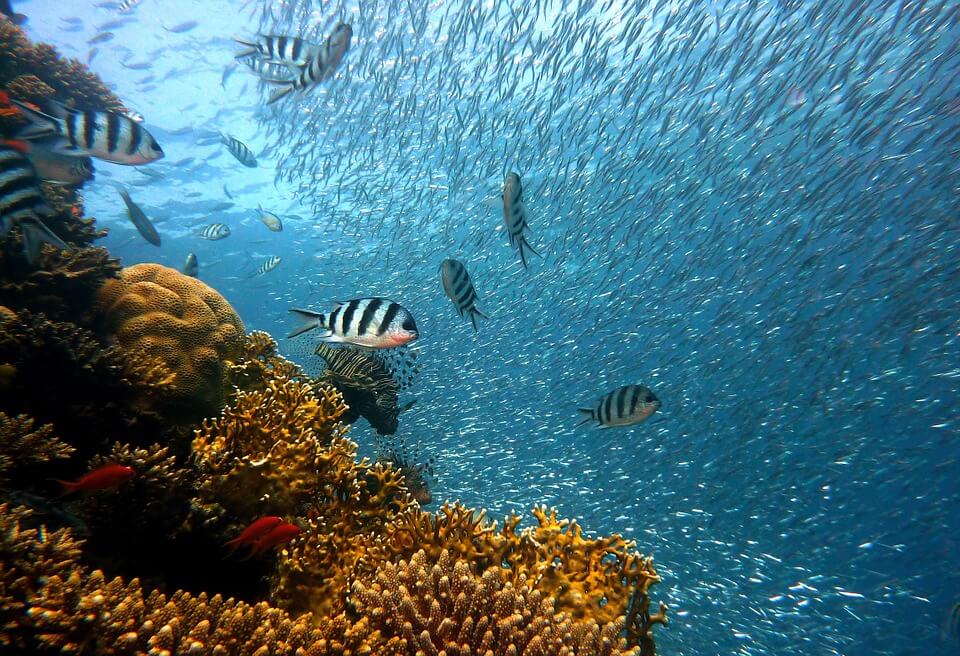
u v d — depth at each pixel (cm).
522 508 1141
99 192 2950
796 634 1067
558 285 1966
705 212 1795
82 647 226
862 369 1616
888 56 1606
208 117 2517
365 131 1809
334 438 461
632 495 1276
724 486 1362
